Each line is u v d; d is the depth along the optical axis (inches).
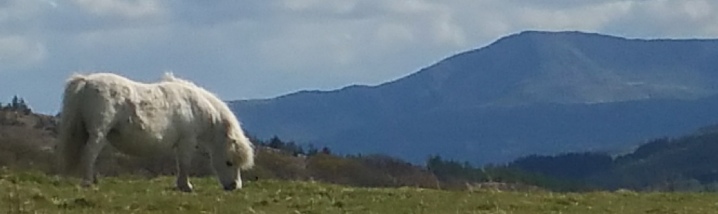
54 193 1015.0
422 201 1131.9
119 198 999.6
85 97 1111.6
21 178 1145.4
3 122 2719.0
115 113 1119.0
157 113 1154.0
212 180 1392.7
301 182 1357.0
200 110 1203.9
